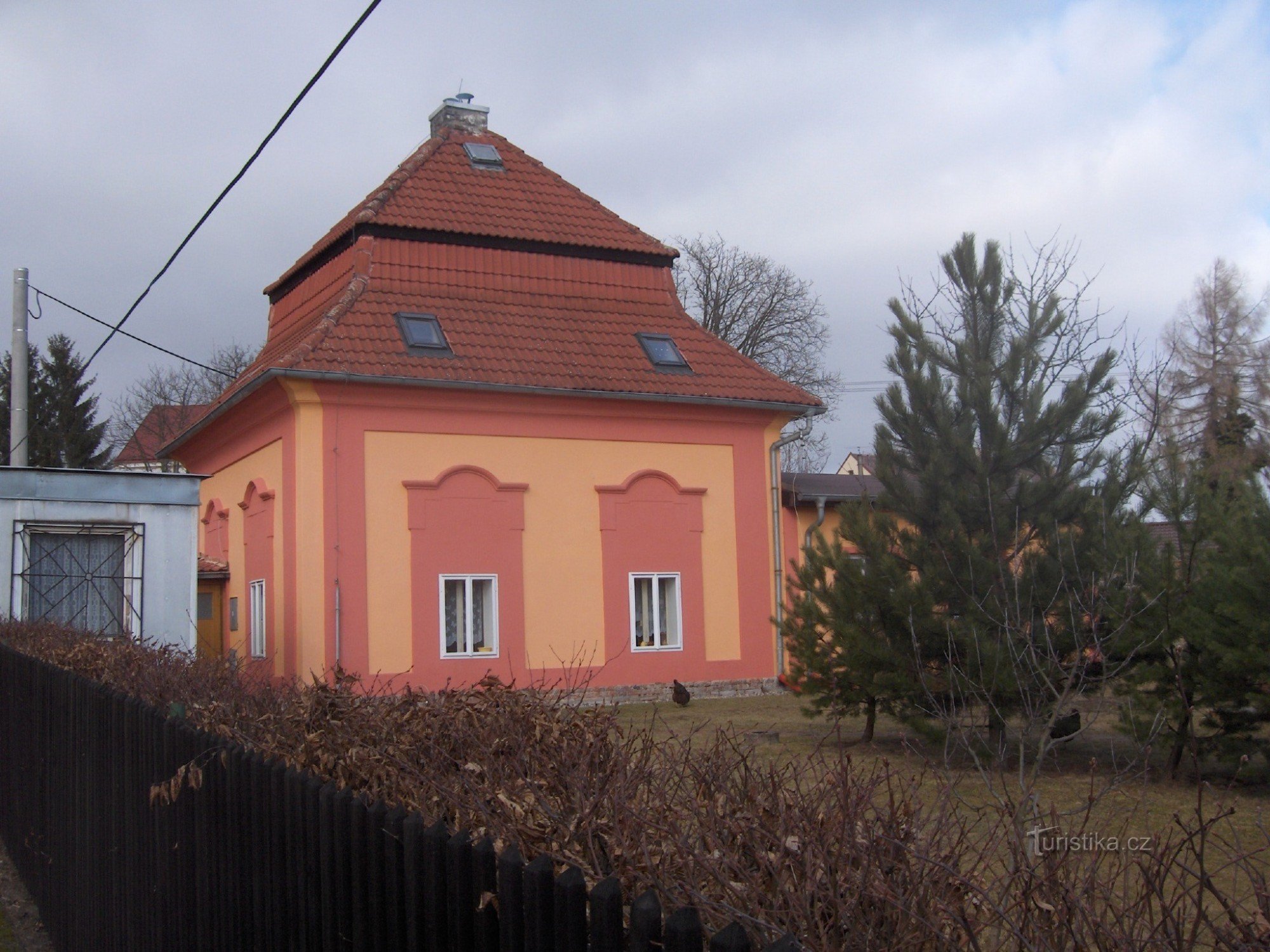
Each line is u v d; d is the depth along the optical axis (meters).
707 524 21.08
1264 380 40.75
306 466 18.12
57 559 16.86
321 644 17.88
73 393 46.47
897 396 12.18
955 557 11.10
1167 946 2.41
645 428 20.69
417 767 4.04
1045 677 8.42
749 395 21.25
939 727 10.87
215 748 4.74
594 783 3.42
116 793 6.20
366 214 20.48
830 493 22.56
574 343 20.81
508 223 21.80
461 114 24.62
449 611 19.02
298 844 3.94
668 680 20.38
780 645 21.42
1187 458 11.90
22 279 21.30
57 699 7.84
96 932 6.56
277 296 25.42
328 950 3.66
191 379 54.38
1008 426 11.66
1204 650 9.47
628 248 22.45
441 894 3.03
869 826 2.77
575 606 19.78
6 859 9.94
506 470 19.48
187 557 17.59
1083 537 10.78
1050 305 12.08
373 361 18.56
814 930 2.51
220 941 4.64
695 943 2.18
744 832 2.87
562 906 2.52
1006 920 2.58
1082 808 4.06
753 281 44.59
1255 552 8.96
